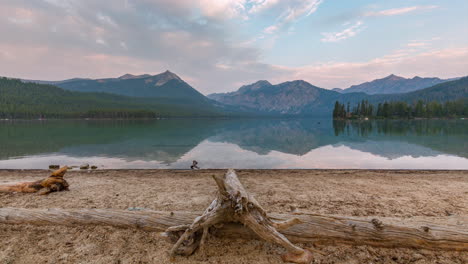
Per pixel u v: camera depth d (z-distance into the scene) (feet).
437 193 21.25
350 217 11.73
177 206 17.92
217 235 11.80
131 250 11.12
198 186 24.89
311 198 19.92
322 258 10.30
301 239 11.31
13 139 92.17
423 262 9.94
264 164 45.62
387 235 10.82
